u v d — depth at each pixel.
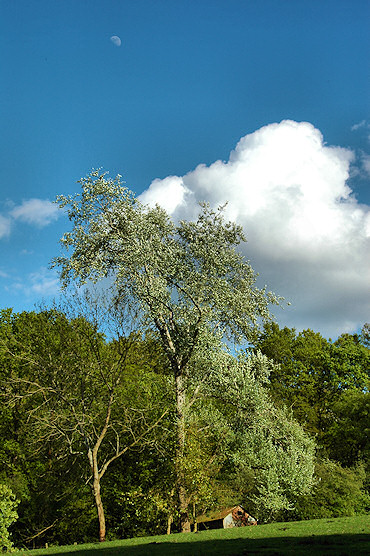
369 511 32.75
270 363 30.62
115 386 27.55
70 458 30.83
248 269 28.48
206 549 15.46
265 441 28.55
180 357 27.75
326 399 51.62
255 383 29.06
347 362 51.78
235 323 27.70
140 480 31.11
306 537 15.85
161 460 28.73
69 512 31.48
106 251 28.00
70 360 28.28
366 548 12.73
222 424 28.30
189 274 26.72
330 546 13.63
